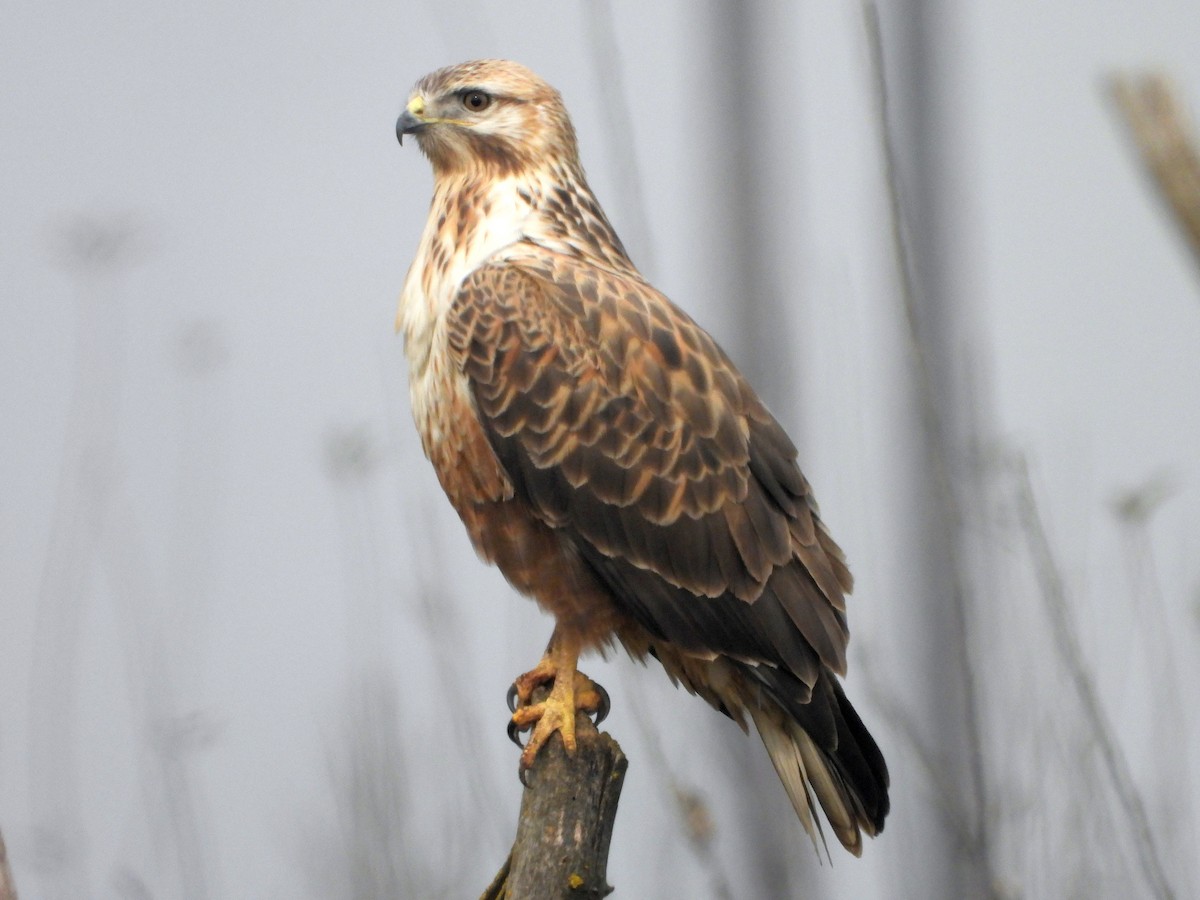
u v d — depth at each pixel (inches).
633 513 407.2
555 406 408.8
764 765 464.8
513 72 440.5
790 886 455.5
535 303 413.1
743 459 408.8
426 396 425.4
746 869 457.4
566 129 443.5
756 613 401.1
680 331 415.2
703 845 397.1
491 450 414.0
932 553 539.2
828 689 396.2
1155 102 369.4
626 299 414.9
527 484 410.6
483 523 426.0
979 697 408.5
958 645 357.4
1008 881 370.0
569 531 410.6
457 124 436.1
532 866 345.4
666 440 407.2
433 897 435.5
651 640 424.8
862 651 402.6
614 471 407.2
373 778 449.7
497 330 411.8
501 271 418.0
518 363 410.6
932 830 434.6
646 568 407.5
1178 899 392.2
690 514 405.4
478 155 437.4
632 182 410.9
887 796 394.0
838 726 393.7
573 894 343.3
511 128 435.5
